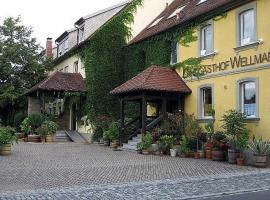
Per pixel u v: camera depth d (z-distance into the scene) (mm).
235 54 19516
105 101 30188
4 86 36250
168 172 14336
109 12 35781
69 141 30656
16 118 35031
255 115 18188
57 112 36500
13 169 15008
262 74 17812
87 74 30922
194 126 21000
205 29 22141
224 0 20781
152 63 26547
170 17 26891
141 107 24703
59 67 40156
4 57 36406
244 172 14344
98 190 11055
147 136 21094
